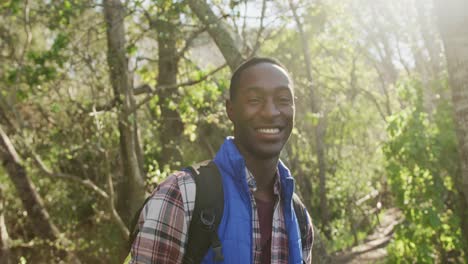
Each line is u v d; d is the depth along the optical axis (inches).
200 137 424.8
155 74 430.3
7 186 403.9
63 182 409.1
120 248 363.9
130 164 294.4
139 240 60.8
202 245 60.9
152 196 62.8
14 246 336.5
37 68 285.4
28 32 293.4
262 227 66.6
